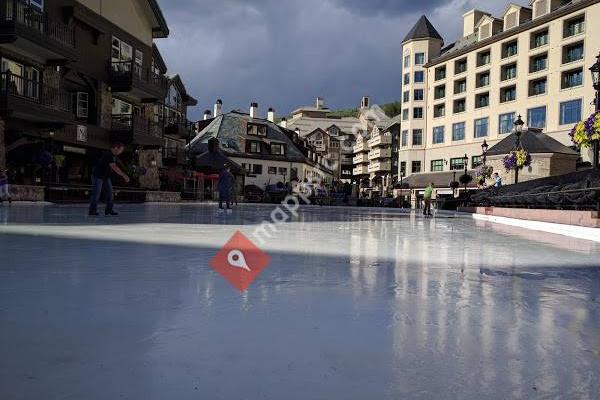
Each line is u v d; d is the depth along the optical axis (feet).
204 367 5.26
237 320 7.21
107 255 13.96
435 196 140.26
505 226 42.32
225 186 53.57
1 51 61.57
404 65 219.61
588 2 142.61
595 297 9.77
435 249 19.07
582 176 34.32
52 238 18.40
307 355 5.75
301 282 10.57
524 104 164.96
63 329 6.47
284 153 209.97
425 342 6.41
